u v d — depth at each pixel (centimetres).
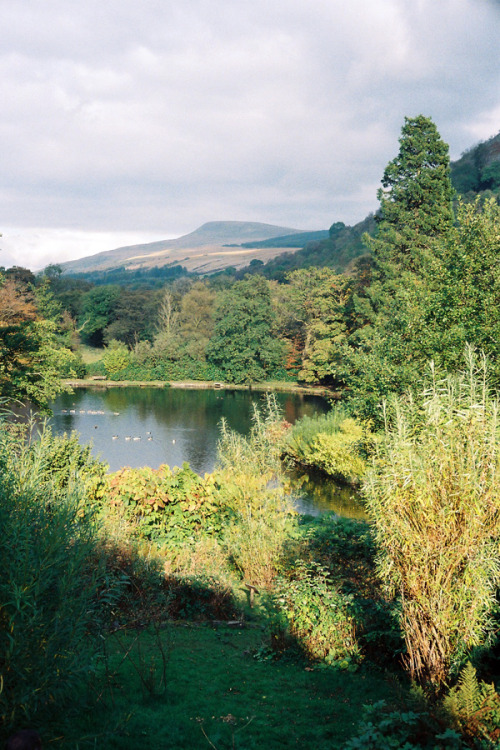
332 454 2712
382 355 1656
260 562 1123
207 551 1209
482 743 433
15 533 439
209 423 4588
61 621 442
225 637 854
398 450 632
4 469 517
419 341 1524
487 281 1496
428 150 4384
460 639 579
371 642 755
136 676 632
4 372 2030
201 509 1360
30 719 414
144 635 798
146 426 4412
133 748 455
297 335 7912
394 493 613
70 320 8656
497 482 574
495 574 577
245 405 5684
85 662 455
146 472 1354
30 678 415
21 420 2195
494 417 593
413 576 598
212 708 578
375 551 1070
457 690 523
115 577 802
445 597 583
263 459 1589
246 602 1040
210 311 9006
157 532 1295
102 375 7969
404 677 671
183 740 487
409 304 1695
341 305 6394
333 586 878
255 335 7512
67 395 6297
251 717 567
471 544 571
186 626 881
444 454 598
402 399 811
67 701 475
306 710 595
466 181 11019
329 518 1459
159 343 8006
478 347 1331
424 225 4319
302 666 750
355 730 544
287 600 848
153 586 922
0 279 2655
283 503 1391
